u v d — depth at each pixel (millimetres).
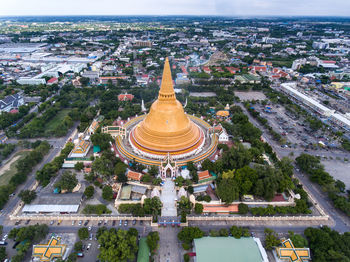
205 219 112375
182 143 142375
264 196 121438
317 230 100375
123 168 131000
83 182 135625
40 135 182875
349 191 128875
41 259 92125
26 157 146750
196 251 91188
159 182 127062
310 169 141000
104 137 156125
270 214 114938
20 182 132125
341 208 116125
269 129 199375
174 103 142250
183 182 128750
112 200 122750
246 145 159750
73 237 103375
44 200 116688
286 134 197000
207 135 172750
